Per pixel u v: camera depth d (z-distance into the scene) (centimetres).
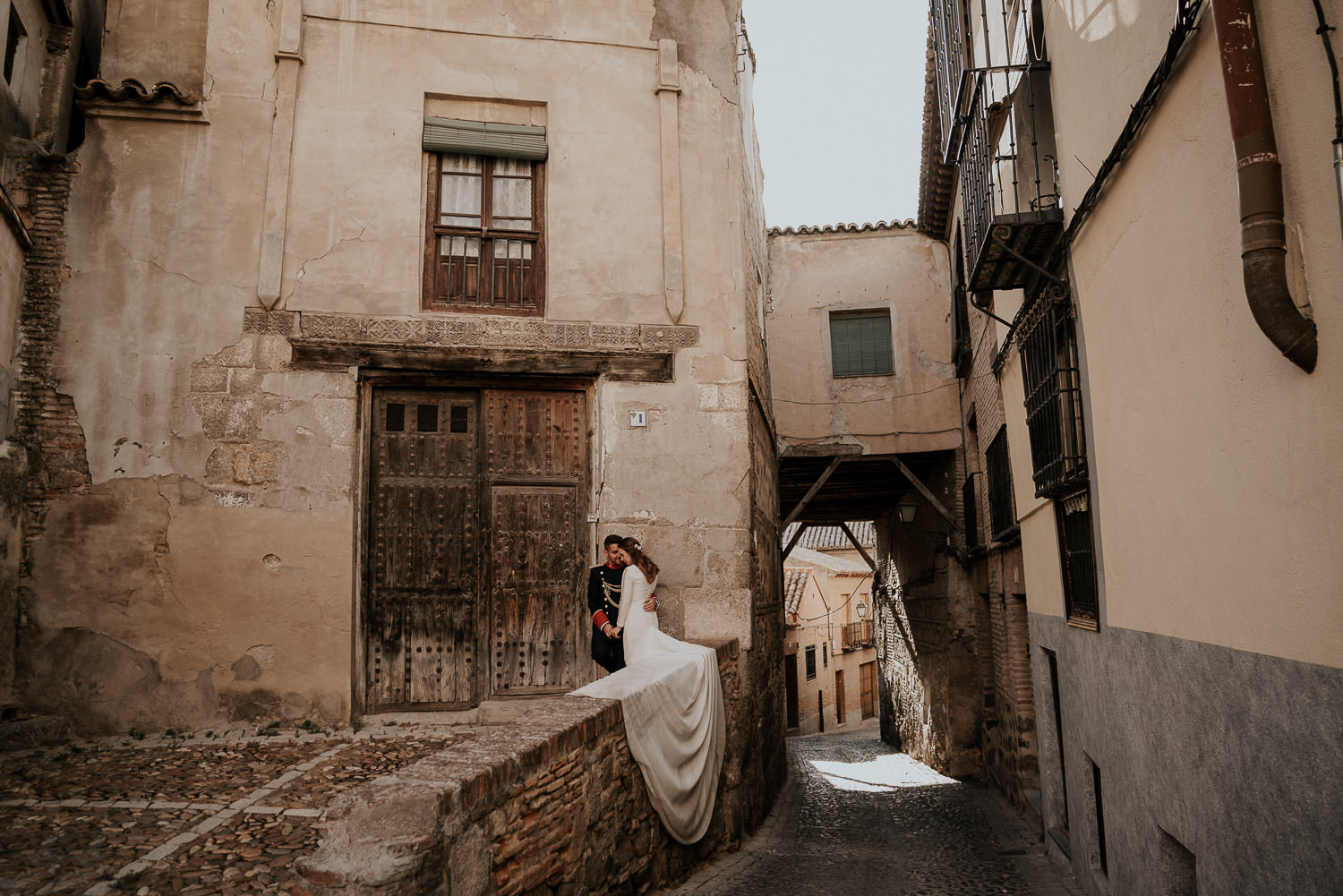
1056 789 762
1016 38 712
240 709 684
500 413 782
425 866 286
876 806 1102
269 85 760
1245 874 347
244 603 695
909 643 1902
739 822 717
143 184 730
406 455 762
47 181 713
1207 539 378
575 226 796
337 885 277
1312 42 274
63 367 696
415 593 745
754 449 910
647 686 526
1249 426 333
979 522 1275
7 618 649
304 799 490
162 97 734
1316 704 288
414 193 769
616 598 685
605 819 457
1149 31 418
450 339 755
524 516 770
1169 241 402
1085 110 529
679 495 774
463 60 797
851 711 3231
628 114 821
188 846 411
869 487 1822
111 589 680
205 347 718
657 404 783
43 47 724
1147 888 476
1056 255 617
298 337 730
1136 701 484
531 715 441
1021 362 747
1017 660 1055
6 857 394
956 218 1297
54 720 645
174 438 704
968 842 851
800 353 1541
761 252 1277
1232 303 341
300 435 721
